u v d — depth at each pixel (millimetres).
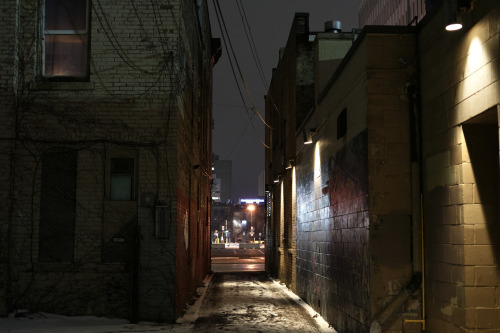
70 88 11266
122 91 11359
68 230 11094
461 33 6824
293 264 18234
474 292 6668
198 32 17750
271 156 28016
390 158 8445
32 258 10859
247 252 57875
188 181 14320
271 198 27312
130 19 11539
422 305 8078
